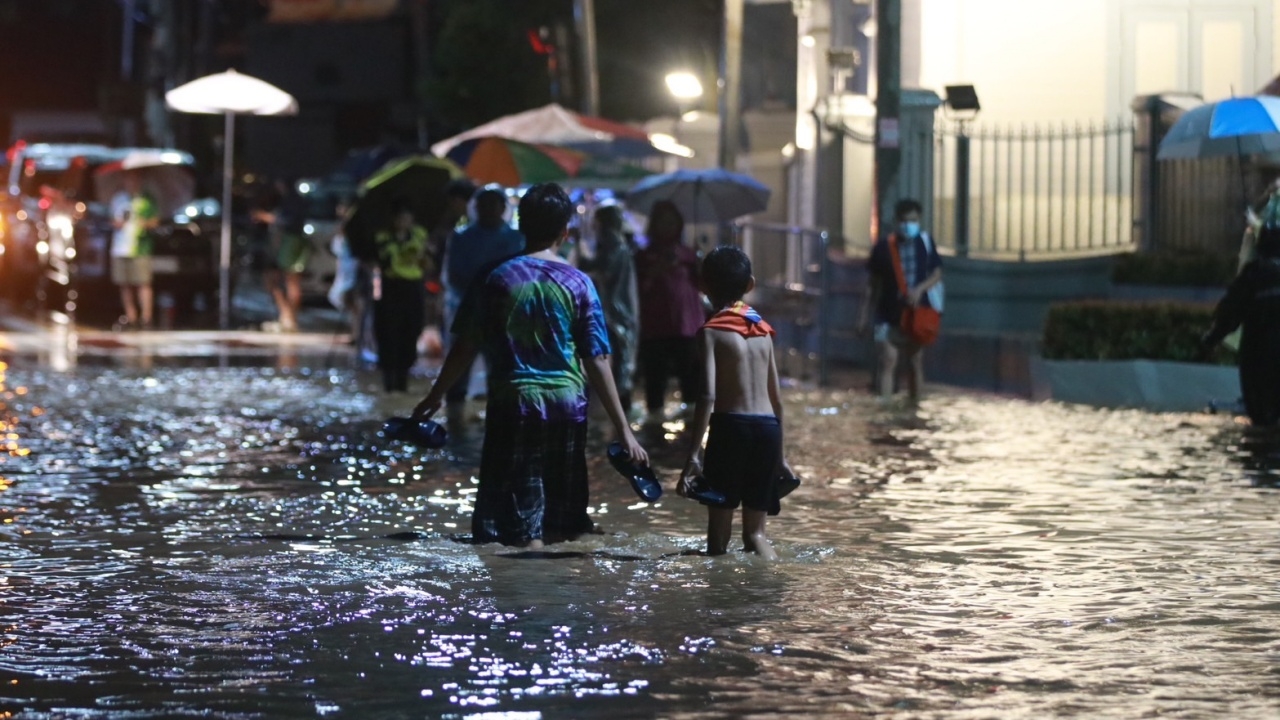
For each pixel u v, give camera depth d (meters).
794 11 55.75
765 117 59.50
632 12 70.12
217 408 31.53
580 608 14.05
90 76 128.88
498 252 27.94
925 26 46.19
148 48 131.00
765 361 16.38
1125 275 39.53
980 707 11.13
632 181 41.19
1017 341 36.12
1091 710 11.07
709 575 15.51
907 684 11.70
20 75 127.62
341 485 21.62
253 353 45.25
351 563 16.09
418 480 22.12
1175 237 40.44
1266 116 29.30
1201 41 46.56
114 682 11.72
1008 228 42.56
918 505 20.00
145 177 58.47
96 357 43.16
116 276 54.03
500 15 70.75
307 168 106.88
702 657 12.41
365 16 106.06
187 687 11.59
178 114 106.94
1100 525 18.53
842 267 45.16
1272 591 14.97
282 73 106.88
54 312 60.69
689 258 30.64
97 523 18.59
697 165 57.41
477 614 13.80
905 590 14.91
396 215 33.97
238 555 16.56
